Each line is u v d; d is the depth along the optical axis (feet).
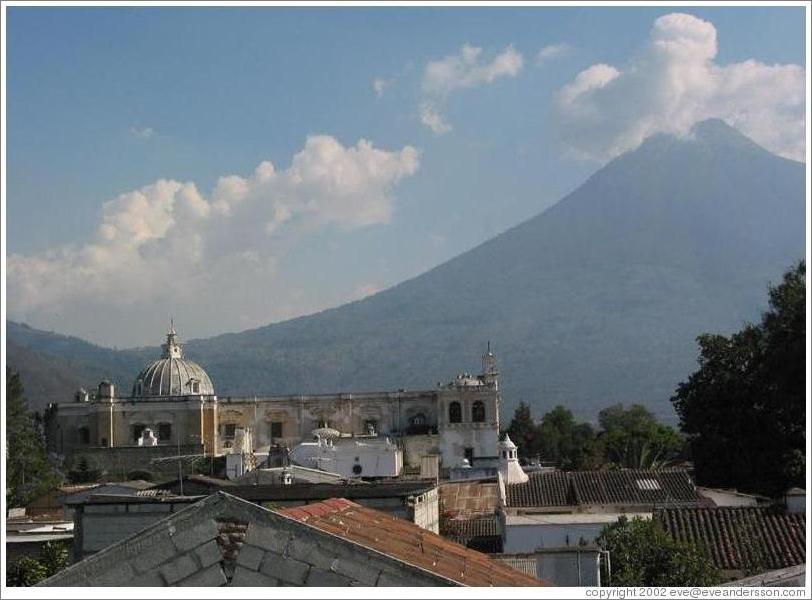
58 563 127.95
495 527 194.90
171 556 53.42
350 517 72.49
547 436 629.10
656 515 144.77
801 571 98.32
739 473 263.70
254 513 53.83
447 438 543.80
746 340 277.23
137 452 493.77
